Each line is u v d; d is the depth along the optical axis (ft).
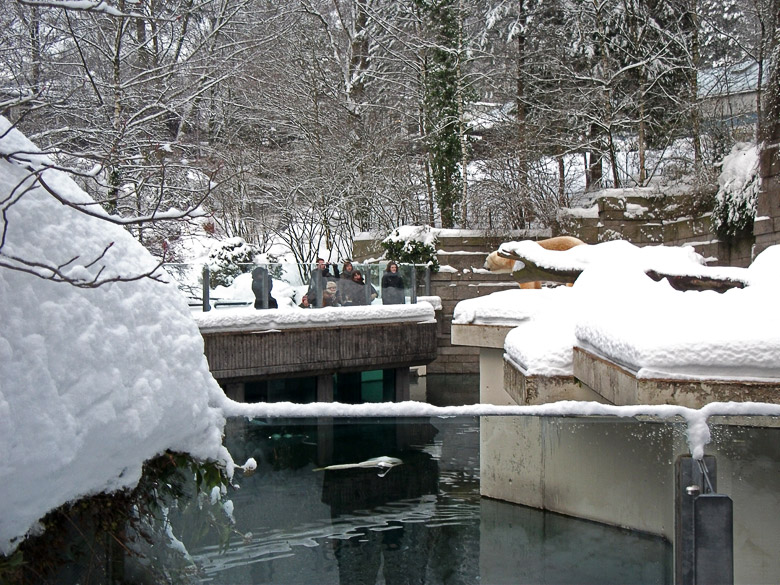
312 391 57.98
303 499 11.27
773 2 56.29
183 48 66.49
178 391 9.83
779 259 21.93
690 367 15.69
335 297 57.72
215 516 10.73
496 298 38.19
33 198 9.08
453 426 11.81
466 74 98.89
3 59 45.09
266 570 10.82
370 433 11.57
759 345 15.62
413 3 99.50
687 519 11.30
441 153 94.17
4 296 7.97
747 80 90.74
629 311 18.90
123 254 10.04
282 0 84.33
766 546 11.60
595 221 83.10
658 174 99.91
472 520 11.67
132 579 9.54
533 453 11.73
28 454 7.47
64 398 8.05
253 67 78.64
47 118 48.98
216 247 66.44
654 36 96.32
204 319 50.90
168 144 51.70
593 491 11.53
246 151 89.30
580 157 126.93
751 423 11.64
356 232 99.14
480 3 106.32
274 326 53.88
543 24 100.99
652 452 11.64
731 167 74.43
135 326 9.51
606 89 95.40
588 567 11.68
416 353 60.95
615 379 17.61
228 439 11.25
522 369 24.59
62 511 8.50
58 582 8.64
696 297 19.07
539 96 101.76
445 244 82.89
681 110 88.28
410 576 11.41
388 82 102.83
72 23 50.21
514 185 86.53
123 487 9.22
